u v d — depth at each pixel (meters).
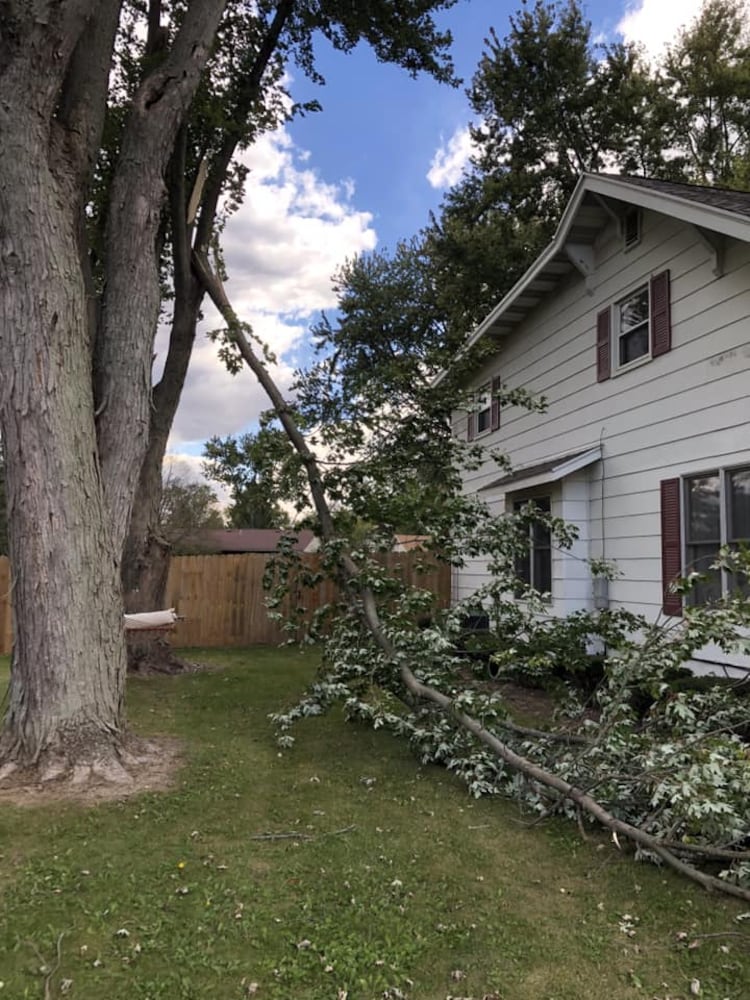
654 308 7.43
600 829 3.82
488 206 19.91
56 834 3.55
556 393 9.69
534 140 19.55
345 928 2.76
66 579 4.43
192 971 2.45
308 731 5.81
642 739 3.80
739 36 19.36
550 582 9.17
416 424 7.05
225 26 8.92
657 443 7.36
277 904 2.93
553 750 4.41
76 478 4.51
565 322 9.46
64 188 4.67
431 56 9.59
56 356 4.47
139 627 8.12
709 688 5.35
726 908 2.99
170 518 28.16
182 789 4.28
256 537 32.72
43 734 4.33
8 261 4.39
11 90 4.40
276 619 6.32
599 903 3.02
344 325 22.45
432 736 4.76
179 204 8.52
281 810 4.01
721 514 6.36
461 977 2.46
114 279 5.32
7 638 10.59
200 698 7.10
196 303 9.04
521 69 19.11
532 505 6.57
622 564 7.95
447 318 21.12
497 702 4.48
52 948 2.57
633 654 4.34
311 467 7.00
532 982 2.45
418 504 6.22
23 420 4.39
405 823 3.87
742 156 18.78
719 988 2.43
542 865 3.39
